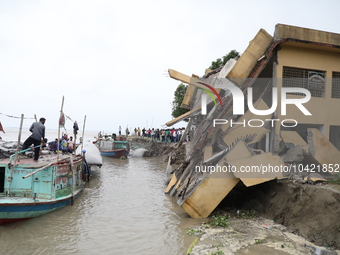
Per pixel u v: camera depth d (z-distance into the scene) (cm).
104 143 3158
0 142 1225
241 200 1048
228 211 996
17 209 848
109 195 1288
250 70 1118
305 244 693
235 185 981
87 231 839
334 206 704
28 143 1060
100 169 2109
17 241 763
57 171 988
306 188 800
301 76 1137
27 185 945
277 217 867
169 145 3027
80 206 1091
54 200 952
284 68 1126
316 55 1147
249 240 736
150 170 2117
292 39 1068
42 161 1073
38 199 928
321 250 644
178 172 1320
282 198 866
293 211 814
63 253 699
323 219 717
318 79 1152
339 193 711
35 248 724
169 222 912
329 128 1167
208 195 920
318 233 707
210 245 717
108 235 811
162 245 742
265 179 906
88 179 1573
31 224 884
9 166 930
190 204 922
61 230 843
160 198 1240
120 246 739
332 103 1147
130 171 2053
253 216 930
